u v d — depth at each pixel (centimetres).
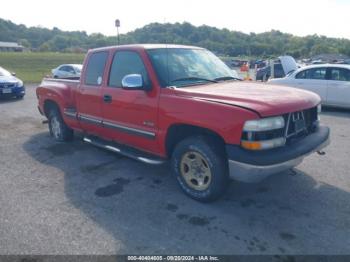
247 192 407
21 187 431
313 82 984
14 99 1286
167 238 312
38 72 3231
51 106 650
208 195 366
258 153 317
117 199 394
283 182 435
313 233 317
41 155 566
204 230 324
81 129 566
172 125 380
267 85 430
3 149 601
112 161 531
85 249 296
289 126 348
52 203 385
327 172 470
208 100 347
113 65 469
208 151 351
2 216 354
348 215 350
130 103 429
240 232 320
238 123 318
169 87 389
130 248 297
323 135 389
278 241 305
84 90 519
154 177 462
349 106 928
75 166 509
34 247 299
